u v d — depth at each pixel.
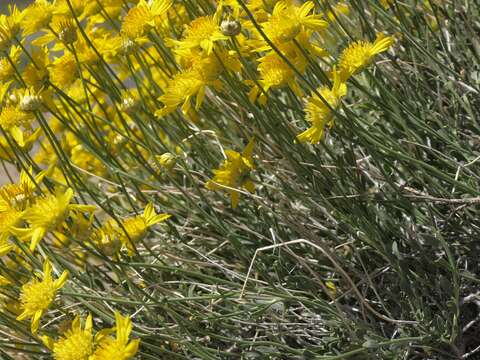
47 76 0.87
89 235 0.74
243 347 0.82
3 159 0.97
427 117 0.88
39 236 0.72
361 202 0.83
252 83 0.79
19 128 0.85
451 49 0.93
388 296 0.82
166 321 0.85
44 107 0.81
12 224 0.75
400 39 0.93
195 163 0.98
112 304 0.84
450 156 0.83
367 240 0.78
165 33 0.93
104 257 0.75
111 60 1.00
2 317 0.81
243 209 0.91
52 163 1.07
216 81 0.80
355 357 0.76
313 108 0.74
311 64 0.77
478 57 0.89
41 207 0.73
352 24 0.96
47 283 0.74
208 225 0.91
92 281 0.84
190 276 0.89
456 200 0.78
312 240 0.84
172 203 0.97
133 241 0.77
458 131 0.86
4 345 0.80
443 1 0.92
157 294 0.84
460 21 0.96
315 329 0.82
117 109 0.90
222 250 0.90
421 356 0.81
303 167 0.83
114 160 0.91
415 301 0.77
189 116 0.99
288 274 0.83
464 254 0.83
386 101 0.81
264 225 0.88
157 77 1.11
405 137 0.86
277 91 0.94
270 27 0.75
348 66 0.75
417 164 0.78
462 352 0.78
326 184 0.83
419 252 0.80
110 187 1.08
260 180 0.91
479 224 0.83
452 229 0.83
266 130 0.83
